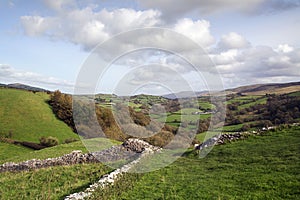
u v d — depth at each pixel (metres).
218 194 13.20
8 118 57.41
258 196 12.38
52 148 34.09
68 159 23.11
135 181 16.17
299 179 13.71
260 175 15.18
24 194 15.79
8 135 51.91
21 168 23.08
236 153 21.05
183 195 13.61
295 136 22.94
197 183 15.21
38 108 61.28
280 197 12.06
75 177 18.20
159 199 13.32
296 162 16.69
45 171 20.55
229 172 16.69
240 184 14.25
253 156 19.53
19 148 47.09
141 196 13.82
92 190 14.15
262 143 22.69
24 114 58.94
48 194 15.16
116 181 15.73
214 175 16.48
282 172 15.17
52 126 56.19
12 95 65.12
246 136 25.08
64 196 14.61
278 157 18.34
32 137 52.72
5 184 18.34
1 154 43.31
